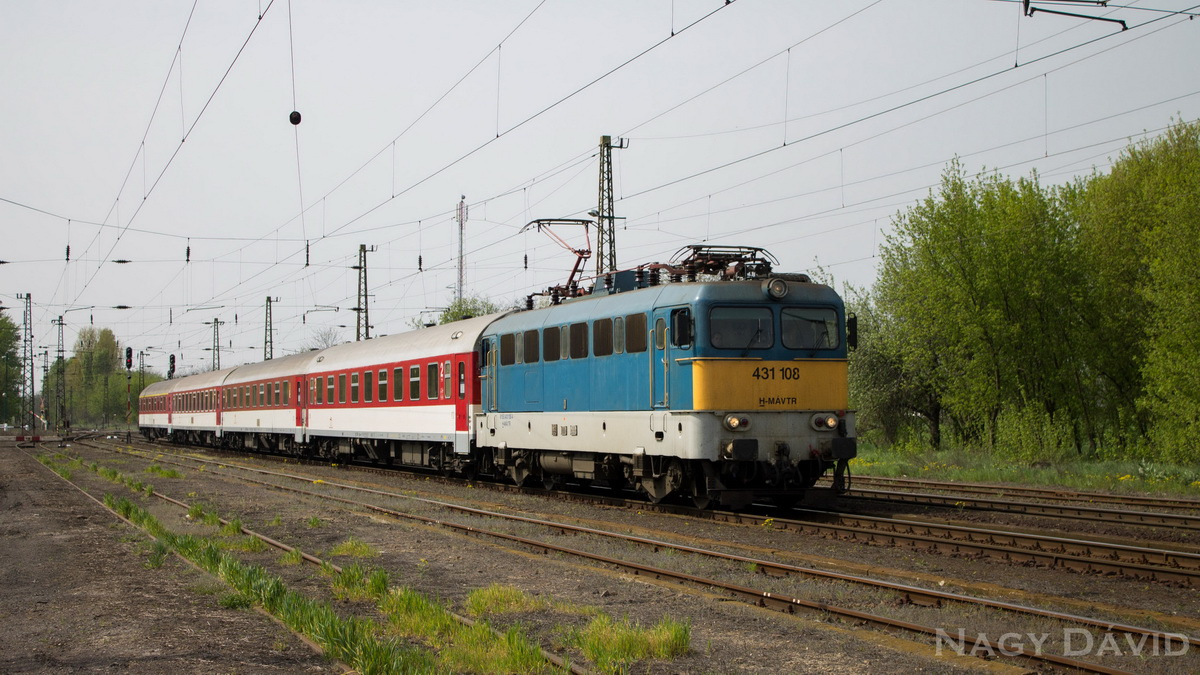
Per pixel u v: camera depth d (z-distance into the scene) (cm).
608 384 2034
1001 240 3538
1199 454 2898
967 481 2748
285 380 4216
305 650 865
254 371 4747
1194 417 2891
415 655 816
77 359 14600
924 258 3609
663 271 1970
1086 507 1973
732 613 1002
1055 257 3578
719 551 1442
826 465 1853
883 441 4375
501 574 1267
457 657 825
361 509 2114
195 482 2897
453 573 1280
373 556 1431
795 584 1137
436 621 944
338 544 1576
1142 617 972
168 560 1387
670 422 1828
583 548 1466
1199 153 3512
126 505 2038
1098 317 3644
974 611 973
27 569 1334
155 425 7025
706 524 1747
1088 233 3681
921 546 1427
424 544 1557
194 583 1198
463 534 1698
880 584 1091
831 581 1149
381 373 3281
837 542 1508
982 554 1342
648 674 781
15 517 2014
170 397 6512
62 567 1346
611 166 3628
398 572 1288
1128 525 1652
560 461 2273
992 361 3562
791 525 1656
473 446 2683
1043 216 3603
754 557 1368
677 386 1817
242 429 4847
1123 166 3738
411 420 3030
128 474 3294
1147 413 3569
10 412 12094
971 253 3559
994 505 1928
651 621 970
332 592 1159
